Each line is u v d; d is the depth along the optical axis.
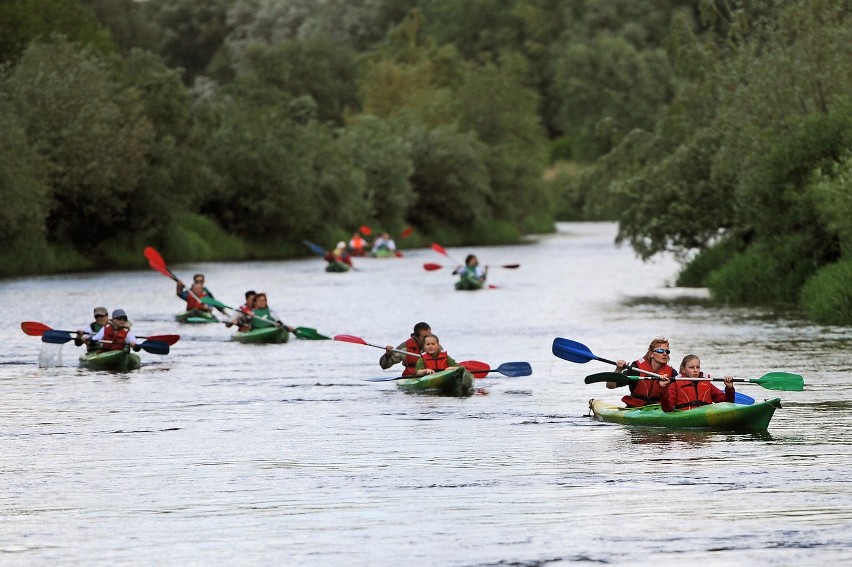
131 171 169.62
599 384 63.88
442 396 60.00
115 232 179.38
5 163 147.25
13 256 157.75
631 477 41.09
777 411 53.31
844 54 105.44
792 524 35.12
